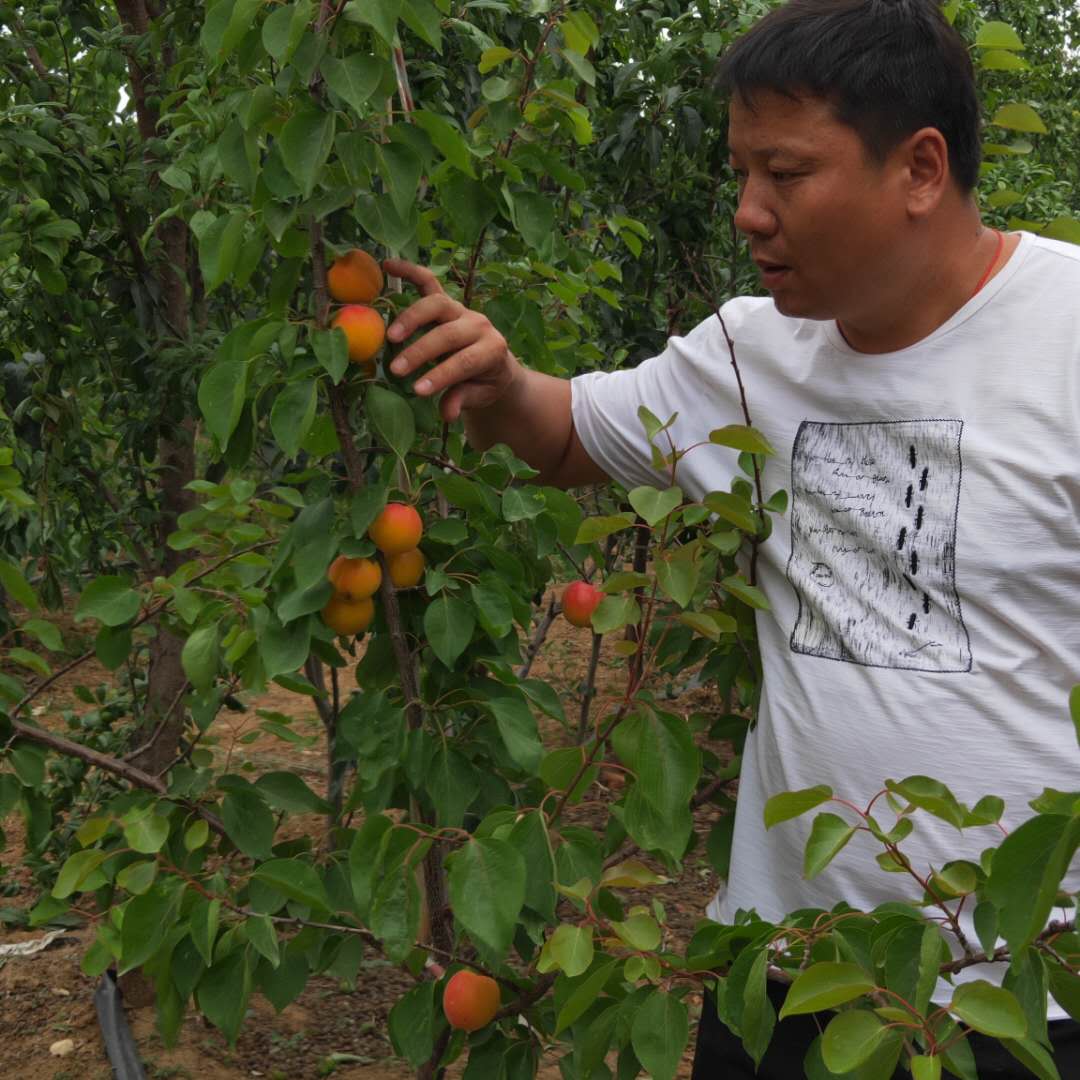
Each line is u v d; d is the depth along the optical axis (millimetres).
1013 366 1458
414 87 3139
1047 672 1478
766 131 1406
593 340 4133
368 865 1533
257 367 1621
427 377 1633
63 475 3643
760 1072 1736
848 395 1568
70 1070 3398
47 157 3273
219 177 2816
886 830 1546
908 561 1518
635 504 1563
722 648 2029
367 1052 3541
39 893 4387
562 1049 3453
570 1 2389
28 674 6766
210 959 1616
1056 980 1231
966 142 1434
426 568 1774
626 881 1599
